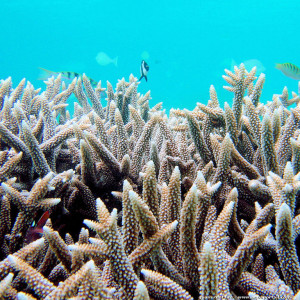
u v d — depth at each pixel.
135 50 22.36
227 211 0.26
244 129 0.53
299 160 0.39
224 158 0.37
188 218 0.24
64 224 0.44
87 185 0.45
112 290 0.22
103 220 0.23
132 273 0.23
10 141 0.45
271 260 0.32
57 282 0.30
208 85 12.36
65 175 0.41
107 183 0.46
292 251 0.25
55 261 0.32
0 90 0.74
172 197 0.29
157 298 0.25
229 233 0.34
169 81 13.16
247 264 0.25
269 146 0.40
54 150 0.52
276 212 0.30
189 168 0.46
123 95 0.79
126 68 16.59
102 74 15.70
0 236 0.34
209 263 0.20
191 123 0.44
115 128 0.57
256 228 0.31
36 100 0.72
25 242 0.35
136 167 0.49
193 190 0.24
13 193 0.34
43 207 0.35
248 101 0.46
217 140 0.48
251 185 0.37
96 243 0.24
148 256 0.25
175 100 9.62
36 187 0.35
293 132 0.46
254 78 0.58
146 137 0.49
